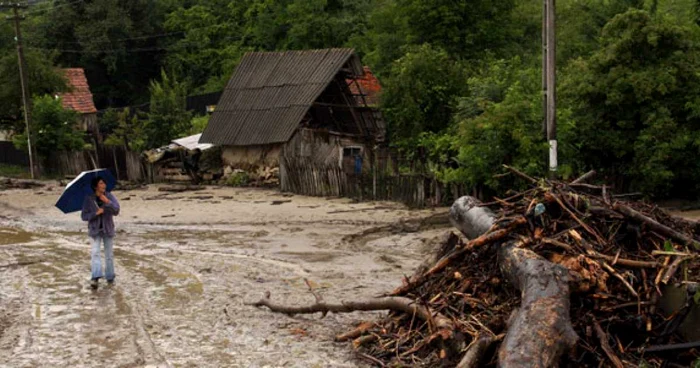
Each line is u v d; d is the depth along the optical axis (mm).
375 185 23203
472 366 6430
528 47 40469
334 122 31078
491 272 7902
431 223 18641
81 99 49062
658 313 7059
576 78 21859
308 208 21719
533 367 5781
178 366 7551
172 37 67125
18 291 11336
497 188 19828
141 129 40875
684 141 20266
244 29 63219
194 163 31250
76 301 10555
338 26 51719
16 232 18828
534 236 7488
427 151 25031
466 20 34969
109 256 11820
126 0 63938
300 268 13055
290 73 30750
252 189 28297
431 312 7645
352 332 8328
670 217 8461
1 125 44156
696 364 6387
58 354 8016
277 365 7512
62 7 64062
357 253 14734
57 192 29031
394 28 39125
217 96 49625
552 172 17531
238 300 10477
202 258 14266
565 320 6211
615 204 7910
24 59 37250
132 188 29656
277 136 27875
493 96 22047
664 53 21453
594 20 34844
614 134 21203
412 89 27453
